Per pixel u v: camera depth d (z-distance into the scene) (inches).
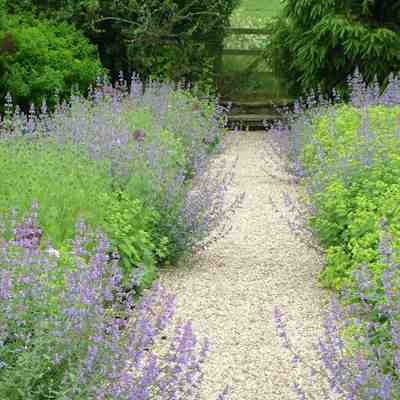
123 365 146.5
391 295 163.9
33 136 327.3
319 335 213.9
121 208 256.2
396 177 264.7
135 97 475.2
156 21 645.3
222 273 269.3
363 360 159.2
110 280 166.9
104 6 642.8
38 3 636.1
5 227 202.4
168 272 269.0
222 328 219.3
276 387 182.5
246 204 379.2
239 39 722.2
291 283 258.5
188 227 277.9
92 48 592.1
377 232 221.0
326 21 585.6
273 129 485.1
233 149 555.2
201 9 660.7
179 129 436.5
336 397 176.1
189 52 657.6
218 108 560.4
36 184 237.9
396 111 379.2
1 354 139.6
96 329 147.6
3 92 522.9
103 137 305.4
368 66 600.7
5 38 517.3
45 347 142.8
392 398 144.8
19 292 149.0
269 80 711.7
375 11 610.5
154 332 160.7
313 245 289.9
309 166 329.7
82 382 138.4
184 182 319.9
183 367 184.5
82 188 249.8
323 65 605.0
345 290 196.1
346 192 254.7
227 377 187.5
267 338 212.5
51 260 172.2
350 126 356.2
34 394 139.3
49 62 541.3
